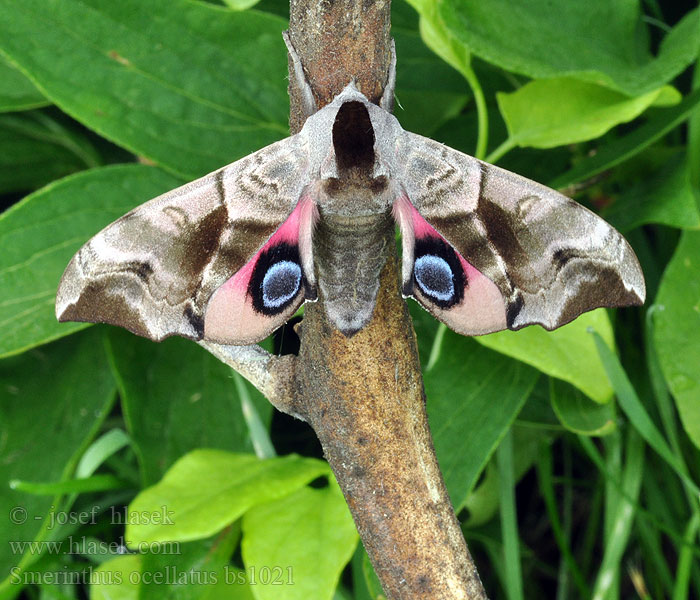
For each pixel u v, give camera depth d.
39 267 0.32
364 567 0.31
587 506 0.37
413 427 0.27
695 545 0.33
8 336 0.32
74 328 0.32
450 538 0.27
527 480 0.39
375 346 0.26
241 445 0.33
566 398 0.32
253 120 0.33
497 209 0.27
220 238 0.26
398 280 0.27
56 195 0.33
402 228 0.26
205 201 0.26
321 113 0.26
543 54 0.31
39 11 0.32
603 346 0.30
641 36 0.34
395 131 0.26
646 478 0.34
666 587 0.35
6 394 0.35
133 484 0.34
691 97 0.32
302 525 0.30
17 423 0.34
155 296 0.26
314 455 0.37
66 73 0.32
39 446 0.34
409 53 0.35
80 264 0.26
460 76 0.35
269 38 0.33
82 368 0.34
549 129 0.32
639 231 0.35
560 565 0.37
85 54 0.32
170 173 0.33
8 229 0.32
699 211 0.31
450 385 0.32
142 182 0.33
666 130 0.32
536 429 0.34
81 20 0.32
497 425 0.31
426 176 0.26
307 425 0.37
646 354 0.34
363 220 0.26
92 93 0.32
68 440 0.33
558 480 0.35
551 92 0.32
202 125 0.33
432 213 0.26
